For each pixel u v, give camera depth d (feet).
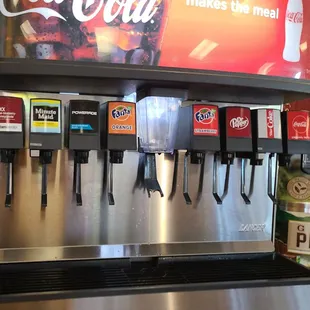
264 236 4.04
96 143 3.13
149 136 3.43
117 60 3.49
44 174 3.42
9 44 3.27
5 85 3.24
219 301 2.96
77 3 3.38
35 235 3.45
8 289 2.78
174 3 3.65
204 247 3.82
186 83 3.02
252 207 4.02
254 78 3.13
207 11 3.75
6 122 2.99
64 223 3.51
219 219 3.92
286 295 3.09
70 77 2.85
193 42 3.71
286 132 3.62
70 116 3.09
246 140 3.46
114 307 2.77
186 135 3.42
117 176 3.63
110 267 3.45
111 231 3.62
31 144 3.02
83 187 3.56
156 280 3.07
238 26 3.85
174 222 3.78
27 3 3.29
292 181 4.10
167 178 3.75
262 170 4.05
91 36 3.42
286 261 3.72
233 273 3.32
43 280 3.01
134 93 3.59
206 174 3.88
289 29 4.01
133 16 3.52
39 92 3.50
